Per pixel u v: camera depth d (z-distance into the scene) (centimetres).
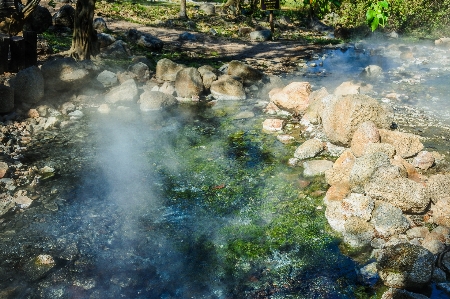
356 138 617
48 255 436
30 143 714
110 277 416
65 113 856
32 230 484
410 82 1115
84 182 591
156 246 463
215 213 524
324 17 2467
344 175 565
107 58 1194
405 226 459
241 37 1833
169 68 1057
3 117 796
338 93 907
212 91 983
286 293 394
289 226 494
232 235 481
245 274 421
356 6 2141
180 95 976
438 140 718
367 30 2003
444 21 2064
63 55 1145
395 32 2009
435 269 405
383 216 467
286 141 728
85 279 412
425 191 489
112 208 531
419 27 2098
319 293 393
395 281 393
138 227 495
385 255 409
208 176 613
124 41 1413
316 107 799
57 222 500
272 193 565
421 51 1619
